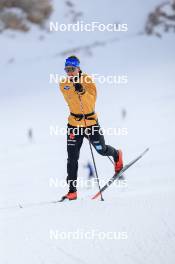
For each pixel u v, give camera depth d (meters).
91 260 8.98
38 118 103.44
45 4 185.00
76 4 188.62
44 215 11.83
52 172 45.38
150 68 145.38
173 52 160.12
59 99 123.94
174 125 71.69
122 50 166.25
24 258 9.24
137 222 10.73
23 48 175.00
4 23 181.50
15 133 87.69
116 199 12.87
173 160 42.81
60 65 163.75
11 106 121.81
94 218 11.21
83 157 50.28
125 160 46.41
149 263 8.73
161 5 180.50
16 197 28.78
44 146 69.38
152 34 173.38
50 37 179.38
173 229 10.13
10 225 11.30
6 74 159.00
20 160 58.12
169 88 116.00
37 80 152.00
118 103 107.00
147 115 85.88
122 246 9.55
